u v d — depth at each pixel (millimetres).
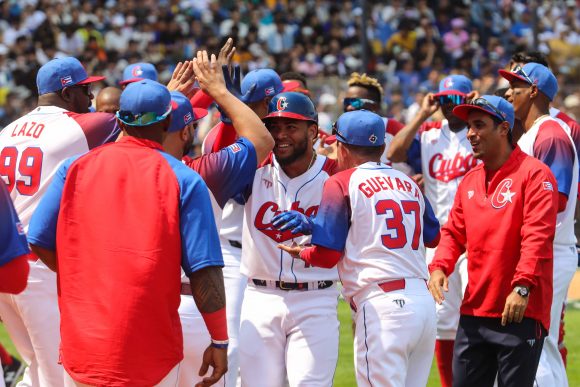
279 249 18062
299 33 76750
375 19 79188
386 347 17203
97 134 19656
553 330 20688
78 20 72438
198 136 51500
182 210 14414
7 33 74062
